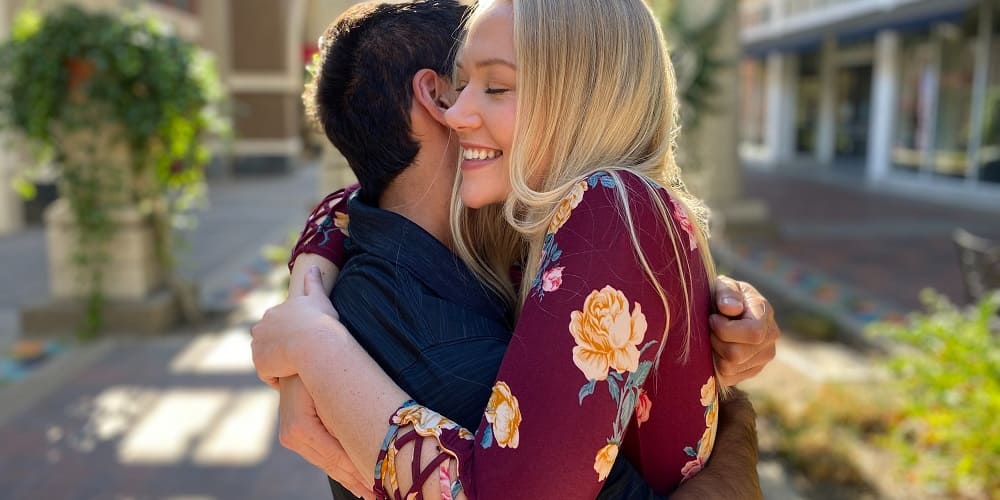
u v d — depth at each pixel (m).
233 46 19.30
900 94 15.79
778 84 21.84
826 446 3.79
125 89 5.47
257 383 4.94
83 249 5.73
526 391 0.88
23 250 9.84
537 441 0.86
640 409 1.01
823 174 18.42
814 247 9.58
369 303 1.07
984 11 12.11
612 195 0.93
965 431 3.21
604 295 0.89
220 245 10.26
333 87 1.17
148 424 4.32
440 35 1.15
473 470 0.89
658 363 0.98
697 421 1.03
